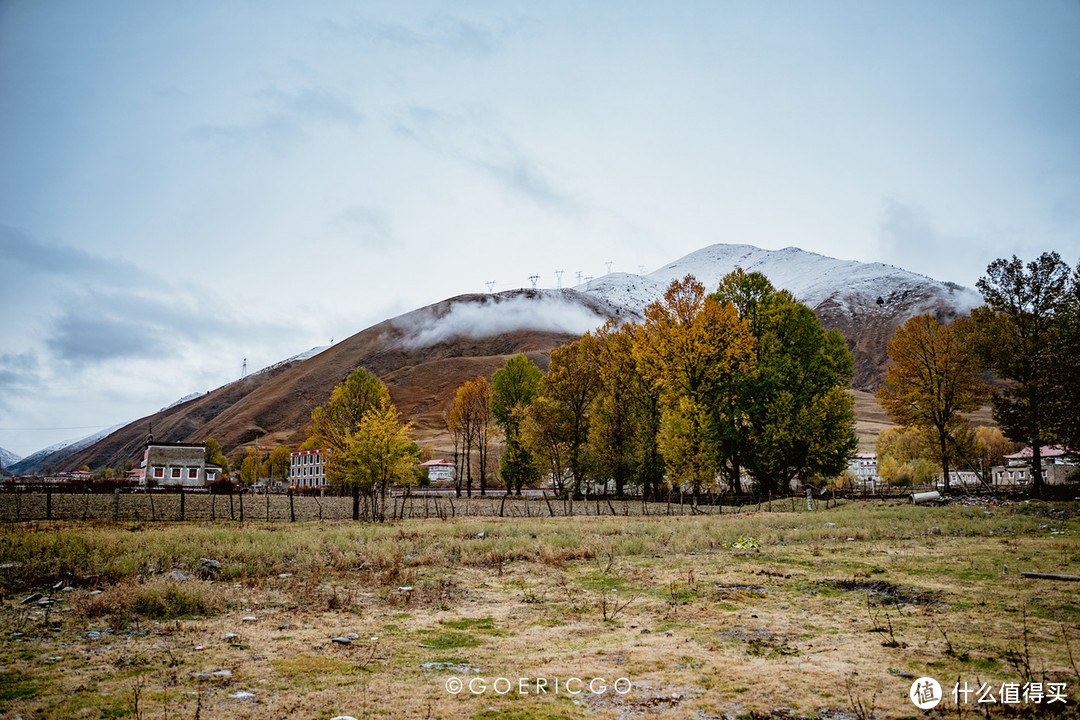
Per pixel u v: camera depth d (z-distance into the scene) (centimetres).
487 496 7475
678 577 1551
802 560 1764
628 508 4441
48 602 1275
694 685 788
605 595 1374
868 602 1239
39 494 5759
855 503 4012
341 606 1265
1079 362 3347
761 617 1149
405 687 787
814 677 806
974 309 4169
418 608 1260
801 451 4159
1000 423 3950
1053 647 894
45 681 801
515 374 7500
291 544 2017
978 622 1046
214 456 14788
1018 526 2384
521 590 1445
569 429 5916
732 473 4381
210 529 2395
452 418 8294
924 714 677
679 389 4112
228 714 691
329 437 5466
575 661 898
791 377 4166
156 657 909
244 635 1037
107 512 3709
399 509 4619
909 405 4434
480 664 891
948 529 2414
